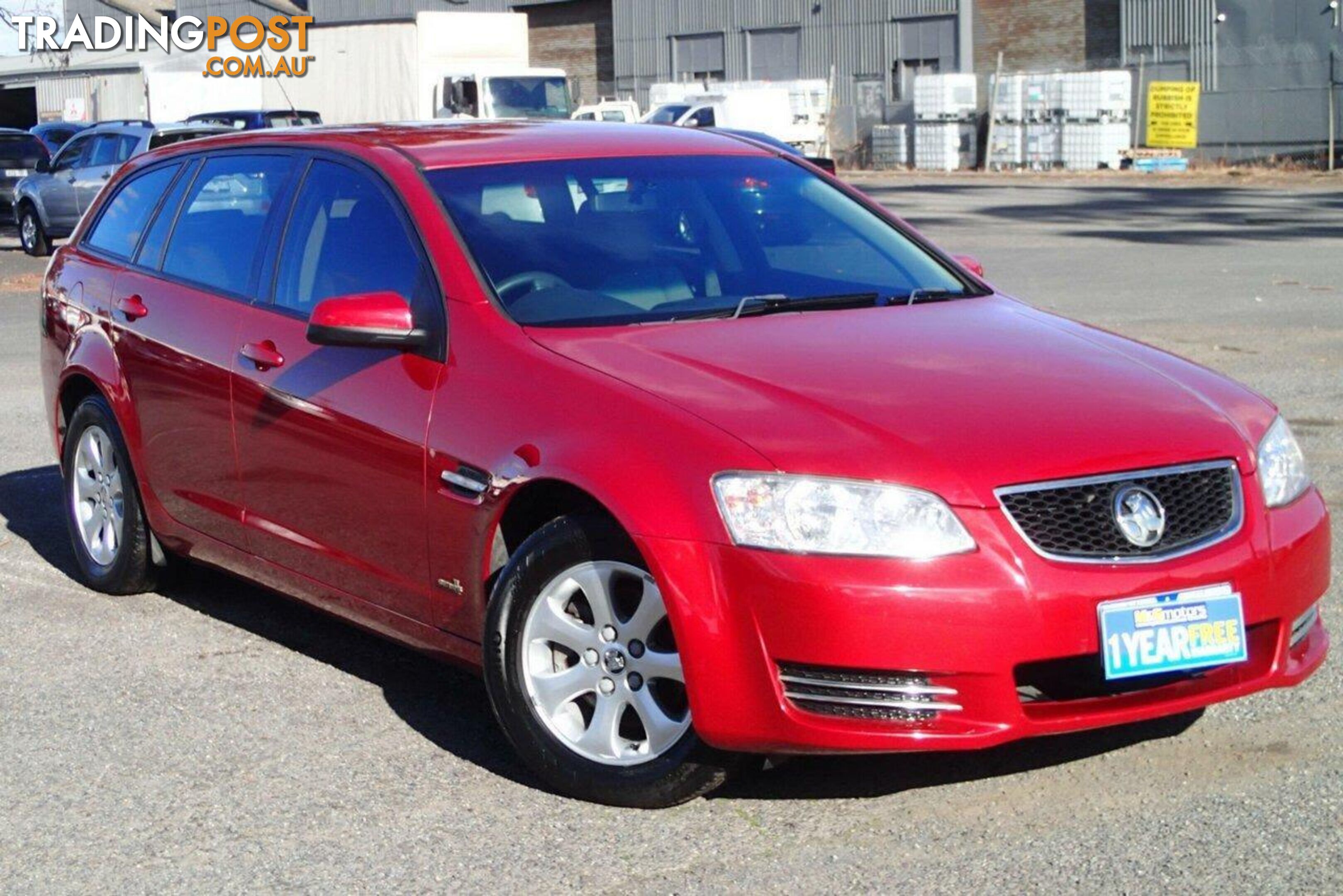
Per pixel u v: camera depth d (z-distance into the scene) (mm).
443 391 4180
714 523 3525
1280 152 38375
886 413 3676
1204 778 3887
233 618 5520
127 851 3688
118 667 5000
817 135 43406
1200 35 39594
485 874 3510
